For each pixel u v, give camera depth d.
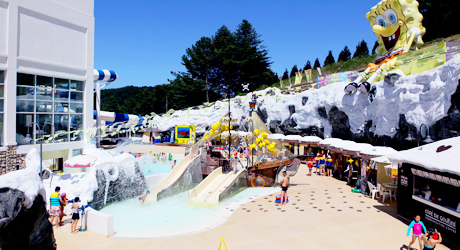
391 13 25.31
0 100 20.19
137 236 10.85
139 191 17.62
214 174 18.95
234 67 59.56
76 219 11.31
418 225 9.01
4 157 19.98
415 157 11.34
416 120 18.16
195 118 46.59
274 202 15.25
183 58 62.75
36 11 21.88
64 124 24.08
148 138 47.91
